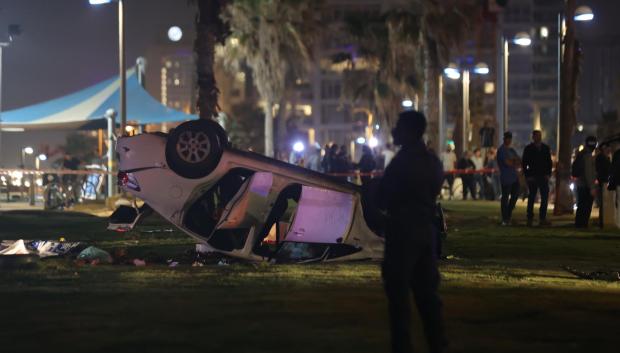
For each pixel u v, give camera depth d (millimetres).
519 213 50719
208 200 23766
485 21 80562
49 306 15883
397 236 11555
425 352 12461
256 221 22781
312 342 12898
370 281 19312
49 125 65500
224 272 20781
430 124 80750
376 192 11797
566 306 16469
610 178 36062
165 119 64250
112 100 65312
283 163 23188
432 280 11773
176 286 18453
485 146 75250
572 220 43562
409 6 86312
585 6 48250
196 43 46125
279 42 103688
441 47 80875
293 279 19578
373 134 118125
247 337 13211
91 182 58125
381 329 13898
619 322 14844
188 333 13484
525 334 13734
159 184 22984
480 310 15898
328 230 23016
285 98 110438
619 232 36219
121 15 50469
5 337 13172
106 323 14266
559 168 48094
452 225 40000
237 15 101312
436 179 11875
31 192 58062
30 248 25688
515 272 22031
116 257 23578
